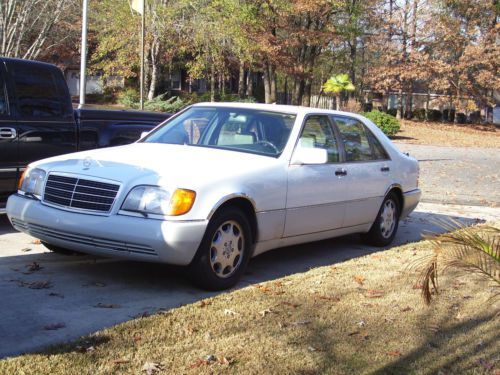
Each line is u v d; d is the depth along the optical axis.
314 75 40.84
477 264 3.82
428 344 4.29
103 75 34.44
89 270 5.89
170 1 28.88
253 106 6.78
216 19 29.16
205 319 4.51
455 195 12.85
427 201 12.16
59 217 5.25
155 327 4.29
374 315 4.81
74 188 5.29
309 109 6.75
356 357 4.00
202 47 30.27
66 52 34.50
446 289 5.58
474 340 4.40
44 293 5.09
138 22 27.72
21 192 5.79
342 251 7.39
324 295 5.26
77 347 3.86
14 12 24.19
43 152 7.51
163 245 4.94
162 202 5.00
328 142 6.76
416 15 41.84
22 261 6.11
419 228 9.18
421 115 49.53
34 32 27.42
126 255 5.08
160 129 6.93
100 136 8.10
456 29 42.06
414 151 26.38
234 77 44.50
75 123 7.87
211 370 3.67
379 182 7.32
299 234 6.27
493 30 42.44
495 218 10.40
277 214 5.88
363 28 41.28
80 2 27.86
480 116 49.25
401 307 5.02
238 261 5.55
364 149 7.32
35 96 7.45
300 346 4.12
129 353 3.83
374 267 6.32
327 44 36.69
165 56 32.62
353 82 43.00
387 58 42.44
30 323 4.36
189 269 5.25
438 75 43.66
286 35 35.22
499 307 5.11
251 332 4.30
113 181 5.15
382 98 50.09
